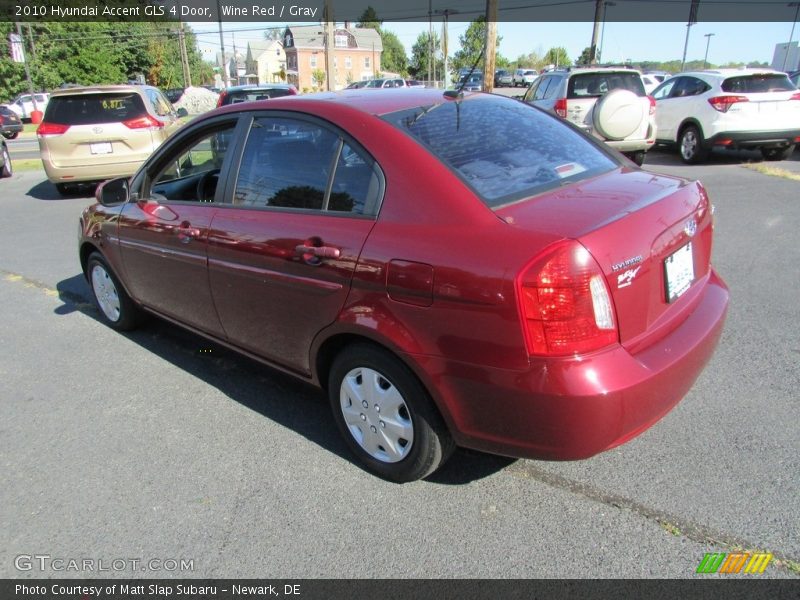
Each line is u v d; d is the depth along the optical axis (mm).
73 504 2832
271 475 2971
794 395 3354
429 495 2768
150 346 4535
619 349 2242
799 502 2570
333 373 2908
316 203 2879
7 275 6422
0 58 43219
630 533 2473
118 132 10148
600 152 3211
